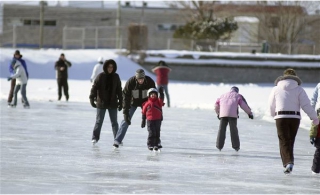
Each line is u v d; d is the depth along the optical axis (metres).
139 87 34.53
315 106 29.09
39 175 26.48
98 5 168.38
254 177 27.69
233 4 150.62
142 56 117.31
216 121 53.28
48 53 117.12
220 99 36.34
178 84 98.56
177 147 37.19
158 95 34.72
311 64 120.19
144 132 44.22
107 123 49.44
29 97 72.19
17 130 42.97
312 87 107.06
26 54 114.81
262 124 52.47
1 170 27.50
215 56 119.00
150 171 28.41
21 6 165.00
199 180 26.45
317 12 146.62
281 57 120.06
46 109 59.06
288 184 26.11
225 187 25.03
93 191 23.41
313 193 24.31
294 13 143.62
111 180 25.80
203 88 90.75
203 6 152.88
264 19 145.25
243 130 47.69
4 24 164.88
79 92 80.88
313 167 28.58
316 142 28.31
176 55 118.56
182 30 136.38
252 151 36.50
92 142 37.12
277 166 31.14
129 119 34.88
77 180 25.56
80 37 165.75
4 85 86.88
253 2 148.00
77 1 165.25
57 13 166.00
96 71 63.16
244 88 91.94
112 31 165.88
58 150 34.34
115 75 35.91
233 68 118.69
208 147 37.69
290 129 28.12
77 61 114.62
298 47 131.25
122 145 37.09
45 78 107.12
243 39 150.75
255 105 66.88
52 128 44.69
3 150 33.78
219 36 133.50
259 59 119.69
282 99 28.05
